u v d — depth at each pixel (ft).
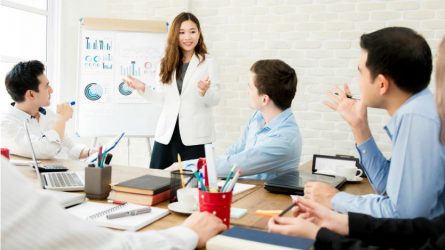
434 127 3.37
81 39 11.91
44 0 12.59
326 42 11.75
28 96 7.76
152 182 4.54
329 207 4.11
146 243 2.55
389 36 3.64
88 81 11.94
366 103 3.94
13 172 2.10
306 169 7.08
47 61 12.71
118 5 13.91
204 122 10.34
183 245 2.79
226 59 12.82
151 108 12.12
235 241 2.82
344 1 11.49
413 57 3.54
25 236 2.00
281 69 5.94
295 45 12.07
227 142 12.94
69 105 8.18
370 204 3.81
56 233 2.10
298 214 3.75
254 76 6.06
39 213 2.08
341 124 11.73
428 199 3.40
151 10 13.48
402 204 3.50
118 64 12.06
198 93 10.19
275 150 5.76
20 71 7.69
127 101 12.06
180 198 3.99
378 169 4.62
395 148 3.59
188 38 10.05
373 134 11.39
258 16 12.39
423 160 3.38
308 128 12.07
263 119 6.64
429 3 10.74
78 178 5.15
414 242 3.18
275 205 4.39
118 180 5.41
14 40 11.80
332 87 11.78
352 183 5.97
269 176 6.08
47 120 8.56
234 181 3.58
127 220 3.61
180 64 10.39
